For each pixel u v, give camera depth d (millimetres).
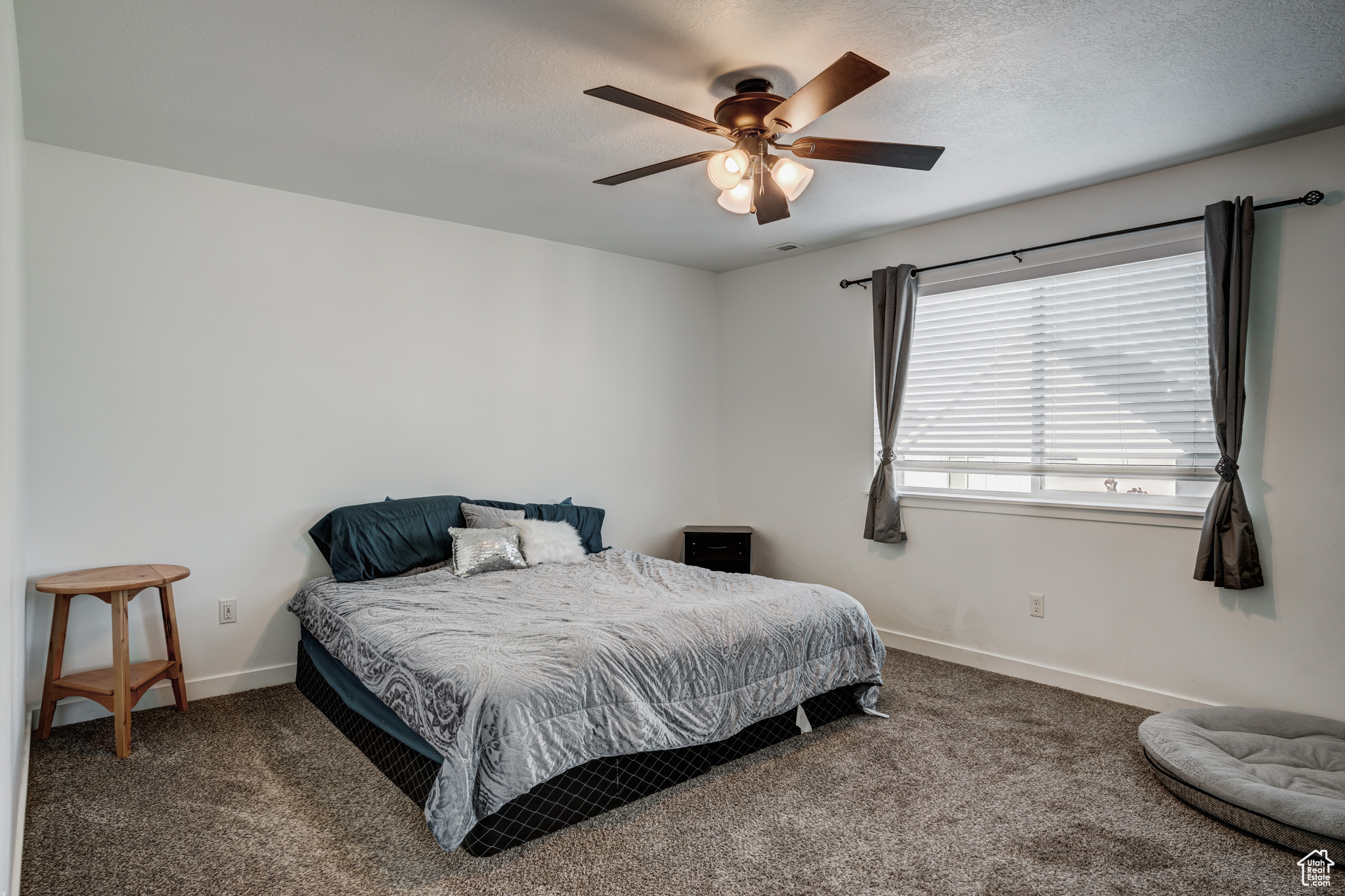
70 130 2977
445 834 2072
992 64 2441
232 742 2994
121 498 3299
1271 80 2545
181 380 3438
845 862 2184
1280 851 2227
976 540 4066
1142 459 3514
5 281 1578
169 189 3400
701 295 5477
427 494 4191
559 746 2293
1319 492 2969
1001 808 2494
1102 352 3627
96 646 3242
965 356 4172
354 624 2992
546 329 4660
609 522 5008
